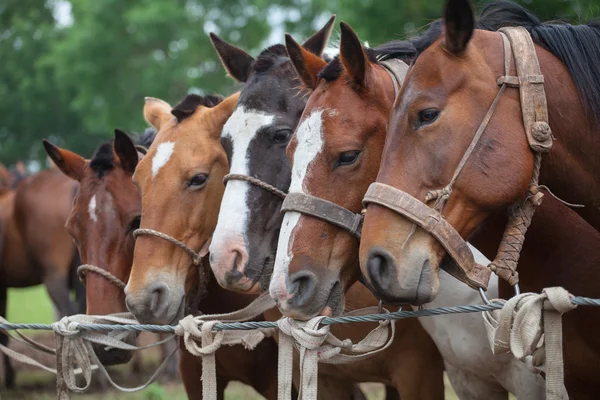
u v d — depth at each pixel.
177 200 7.22
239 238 6.42
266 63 7.03
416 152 4.87
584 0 13.75
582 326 5.74
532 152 4.88
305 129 5.72
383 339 5.48
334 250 5.54
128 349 7.29
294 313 5.33
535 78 4.93
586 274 5.69
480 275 4.82
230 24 42.34
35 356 19.39
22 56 49.78
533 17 5.66
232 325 5.62
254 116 6.72
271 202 6.59
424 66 4.97
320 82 5.90
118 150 8.37
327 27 7.30
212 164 7.31
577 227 5.75
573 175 5.20
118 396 14.04
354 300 7.60
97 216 8.27
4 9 53.62
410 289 4.68
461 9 4.81
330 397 8.55
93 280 8.09
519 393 6.89
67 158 9.02
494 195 4.77
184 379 8.74
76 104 41.19
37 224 15.88
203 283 7.42
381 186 4.86
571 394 6.19
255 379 8.54
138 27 39.22
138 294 6.98
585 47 5.33
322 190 5.58
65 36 48.66
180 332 5.82
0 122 51.56
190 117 7.59
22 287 17.23
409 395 7.74
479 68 4.92
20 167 25.77
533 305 4.48
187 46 39.41
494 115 4.85
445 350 7.38
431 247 4.77
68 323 6.55
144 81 39.00
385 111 5.75
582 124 5.18
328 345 5.31
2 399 14.83
